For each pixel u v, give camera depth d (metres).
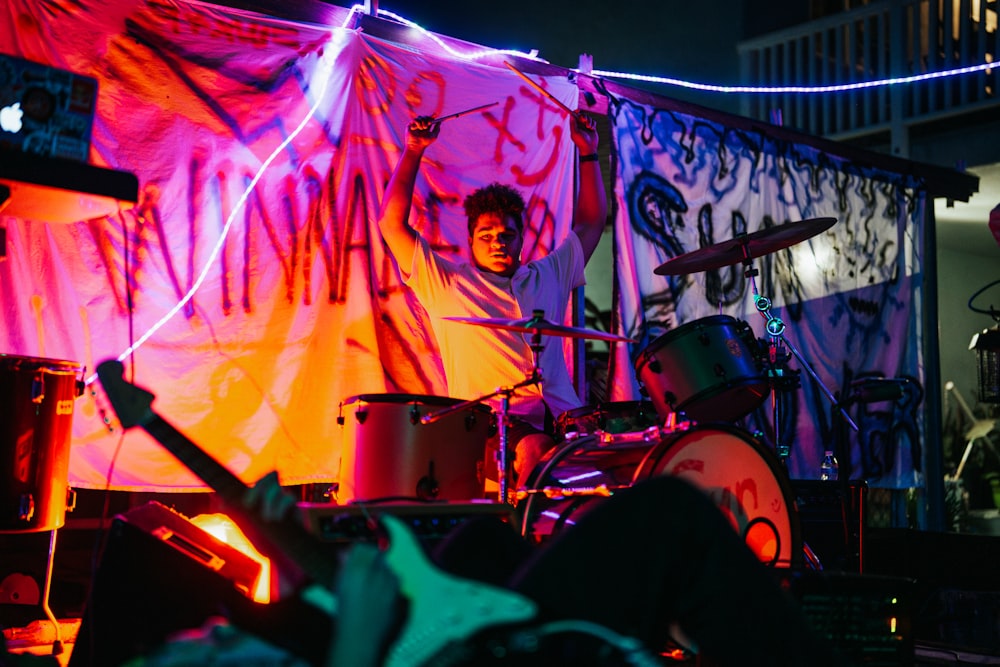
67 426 3.51
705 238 5.74
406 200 4.39
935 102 8.47
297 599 1.49
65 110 2.44
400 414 3.47
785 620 1.47
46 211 2.68
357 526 2.22
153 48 4.25
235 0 4.48
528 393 4.29
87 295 4.09
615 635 1.40
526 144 5.11
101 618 2.29
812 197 6.33
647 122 5.56
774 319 4.35
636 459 2.79
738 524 2.81
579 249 4.82
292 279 4.45
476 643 1.31
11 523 3.29
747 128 6.03
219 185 4.35
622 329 5.31
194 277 4.27
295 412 4.42
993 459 10.21
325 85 4.60
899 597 2.62
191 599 2.32
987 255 11.04
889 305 6.70
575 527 1.52
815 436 6.25
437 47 4.95
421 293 4.46
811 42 9.02
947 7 8.44
